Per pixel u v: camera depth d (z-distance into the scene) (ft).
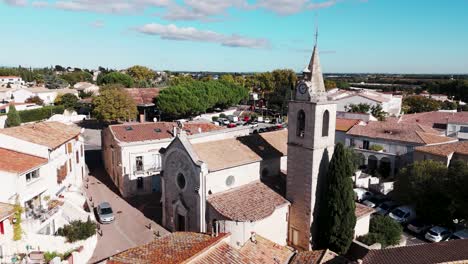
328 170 115.85
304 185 118.62
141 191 175.73
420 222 143.23
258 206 116.67
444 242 80.18
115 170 181.98
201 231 118.93
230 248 81.51
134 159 171.83
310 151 115.55
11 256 105.19
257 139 141.38
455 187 134.41
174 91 322.14
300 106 116.47
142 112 341.21
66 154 155.53
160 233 133.18
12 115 267.18
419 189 146.41
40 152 130.11
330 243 115.14
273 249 94.38
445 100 465.06
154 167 177.68
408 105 398.01
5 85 538.47
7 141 129.18
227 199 118.11
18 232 109.91
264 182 131.75
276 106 407.44
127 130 183.73
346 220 112.88
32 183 121.19
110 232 134.41
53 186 136.98
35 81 639.76
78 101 394.73
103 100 299.99
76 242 114.32
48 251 111.14
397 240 124.36
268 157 134.31
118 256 81.97
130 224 141.08
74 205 138.41
